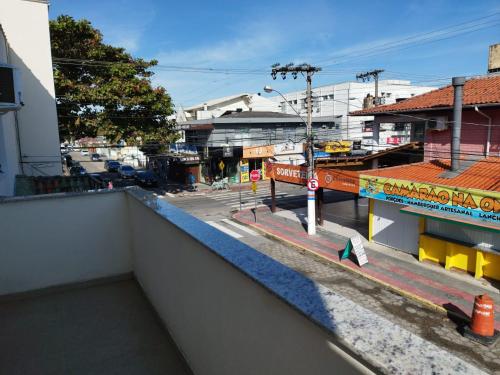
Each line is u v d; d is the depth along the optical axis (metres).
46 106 14.46
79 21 19.58
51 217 4.73
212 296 2.44
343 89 46.06
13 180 9.88
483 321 8.12
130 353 3.44
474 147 14.16
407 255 13.55
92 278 5.06
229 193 28.69
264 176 34.72
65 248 4.86
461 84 12.54
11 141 10.79
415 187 12.72
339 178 16.34
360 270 12.34
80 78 20.30
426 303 9.93
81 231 4.94
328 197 25.77
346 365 1.21
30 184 10.04
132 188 5.22
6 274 4.55
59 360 3.35
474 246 11.33
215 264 2.33
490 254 11.07
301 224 18.67
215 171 33.28
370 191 14.69
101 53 20.02
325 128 35.91
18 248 4.57
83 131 20.36
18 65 13.85
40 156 14.44
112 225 5.14
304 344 1.45
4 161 8.15
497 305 9.54
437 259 12.55
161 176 38.84
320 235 16.72
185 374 3.12
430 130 15.53
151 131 21.28
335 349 1.26
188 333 3.06
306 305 1.43
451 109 14.69
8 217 4.49
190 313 2.96
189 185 33.22
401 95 48.72
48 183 10.20
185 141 35.88
